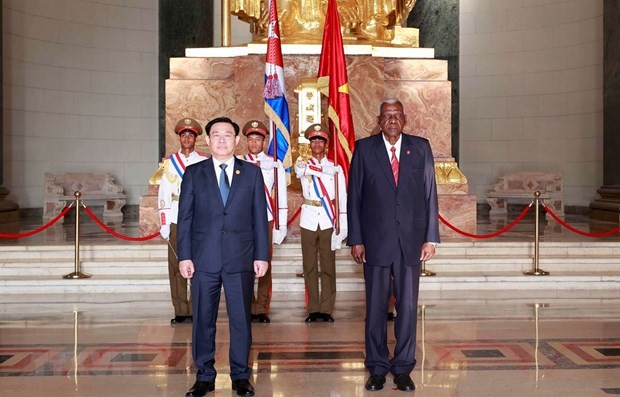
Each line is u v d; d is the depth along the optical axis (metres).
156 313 8.32
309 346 6.76
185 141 7.76
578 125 18.17
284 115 9.42
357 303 9.09
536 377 5.65
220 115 12.84
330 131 9.95
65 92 17.86
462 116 19.66
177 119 12.84
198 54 13.02
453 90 19.59
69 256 10.79
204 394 5.23
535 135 18.89
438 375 5.73
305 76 12.34
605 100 16.56
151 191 12.41
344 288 9.84
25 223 15.33
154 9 19.12
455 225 12.06
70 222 16.02
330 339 7.05
